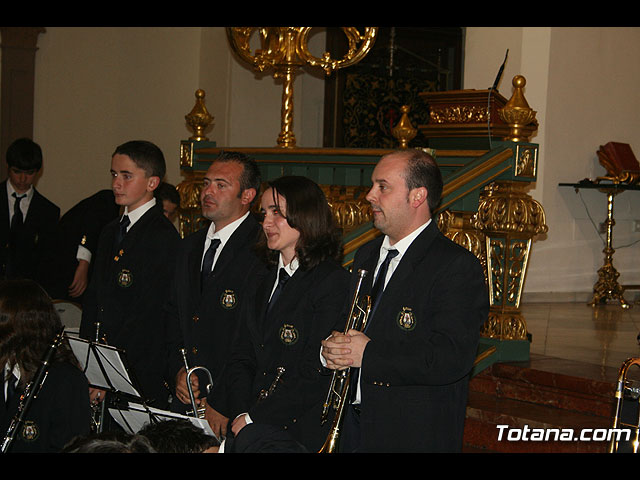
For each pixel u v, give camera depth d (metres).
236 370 3.56
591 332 6.96
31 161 5.87
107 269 4.31
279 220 3.41
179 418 3.01
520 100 5.04
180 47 10.42
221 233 3.95
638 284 10.05
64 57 9.76
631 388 3.08
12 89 9.35
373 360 2.85
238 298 3.82
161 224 4.32
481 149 6.21
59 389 2.86
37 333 2.85
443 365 2.81
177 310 4.05
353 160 6.00
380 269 3.14
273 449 1.95
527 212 4.98
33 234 5.98
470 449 4.67
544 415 4.62
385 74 10.55
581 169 9.41
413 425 2.94
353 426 3.21
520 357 5.21
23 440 2.82
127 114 10.17
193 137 6.56
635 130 9.89
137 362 4.15
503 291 5.19
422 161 3.02
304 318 3.37
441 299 2.93
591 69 9.38
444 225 5.05
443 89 10.60
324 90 10.56
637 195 10.00
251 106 10.23
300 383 3.29
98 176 10.05
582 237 9.48
